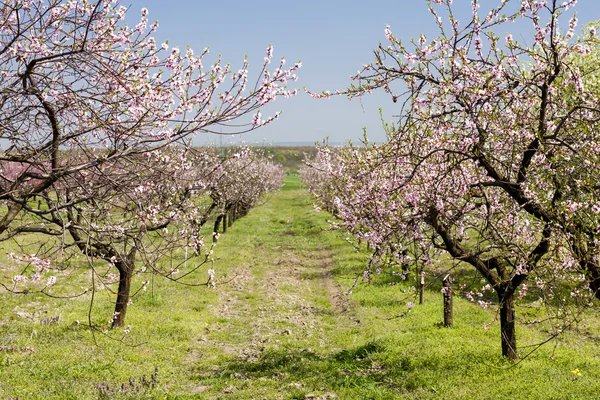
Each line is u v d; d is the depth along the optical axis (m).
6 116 6.48
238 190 36.09
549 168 8.82
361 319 18.22
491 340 14.45
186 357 14.35
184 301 20.45
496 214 10.38
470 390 10.66
